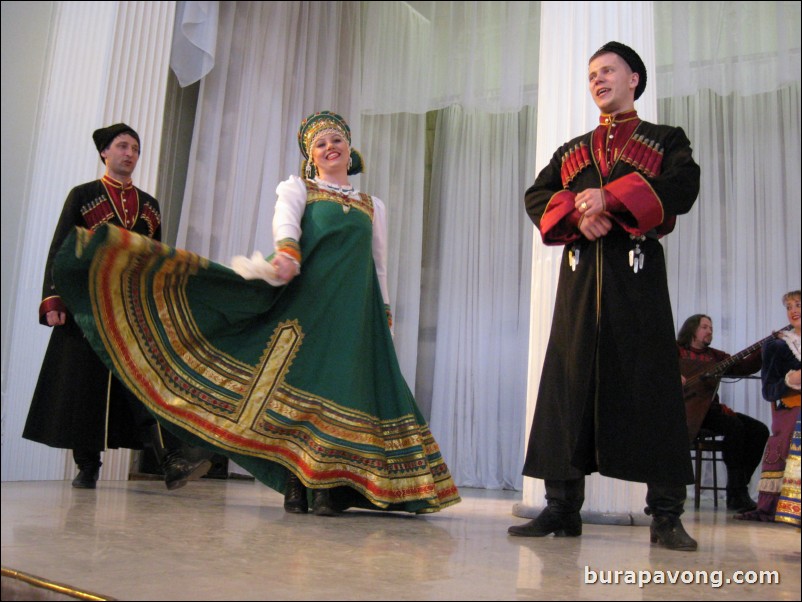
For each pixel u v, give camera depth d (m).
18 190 4.32
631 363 2.15
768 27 5.72
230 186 5.33
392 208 6.26
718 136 5.82
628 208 2.11
